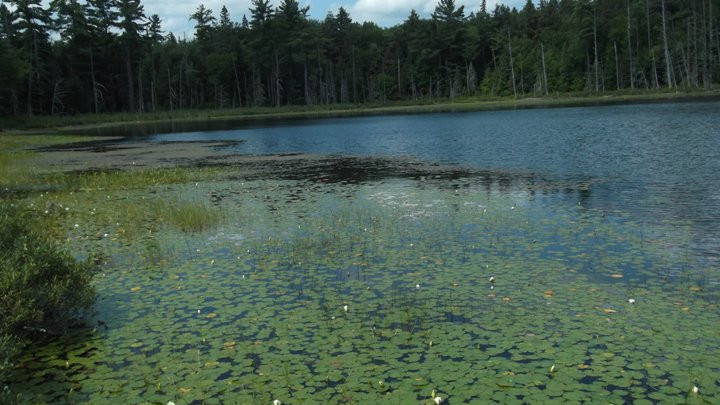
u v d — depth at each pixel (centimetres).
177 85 11019
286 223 1368
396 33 12550
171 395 607
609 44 9181
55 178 2234
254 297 884
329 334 739
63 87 8638
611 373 612
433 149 2975
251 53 10612
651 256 1002
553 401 564
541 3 12300
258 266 1041
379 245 1146
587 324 737
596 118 4338
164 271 1033
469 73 11200
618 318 751
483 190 1706
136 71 10075
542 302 817
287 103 11462
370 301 848
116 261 1104
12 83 6988
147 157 3114
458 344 694
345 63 12112
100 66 9294
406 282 923
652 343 677
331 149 3250
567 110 5794
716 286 851
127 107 10106
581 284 882
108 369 670
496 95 10719
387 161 2559
